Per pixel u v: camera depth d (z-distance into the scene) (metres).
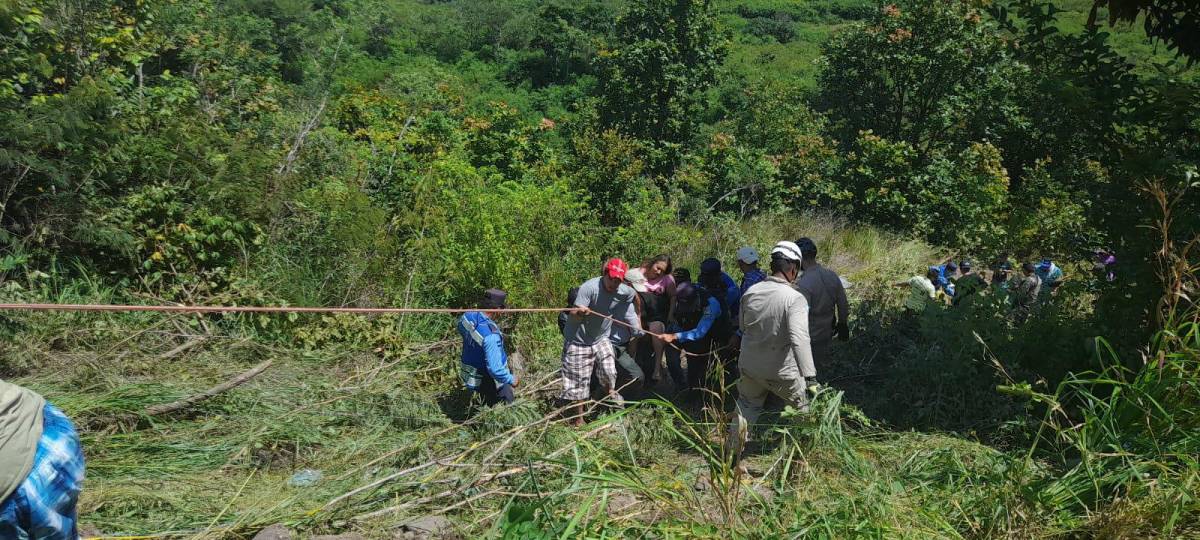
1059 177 6.84
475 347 5.73
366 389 6.06
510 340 7.58
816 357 6.04
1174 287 4.89
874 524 3.71
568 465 4.11
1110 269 6.09
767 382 4.91
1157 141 6.04
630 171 14.71
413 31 51.44
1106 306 5.84
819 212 16.62
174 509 4.05
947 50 18.16
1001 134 17.17
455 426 5.24
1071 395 5.32
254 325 6.83
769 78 38.00
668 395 6.70
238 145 8.22
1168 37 6.15
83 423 4.92
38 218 6.73
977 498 4.06
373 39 47.72
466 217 8.92
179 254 7.13
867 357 7.58
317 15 43.84
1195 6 6.00
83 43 9.27
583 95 42.16
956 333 6.09
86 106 7.08
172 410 5.28
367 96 15.59
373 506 4.21
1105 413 4.31
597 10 50.44
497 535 3.65
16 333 5.82
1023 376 5.81
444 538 3.87
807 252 6.08
